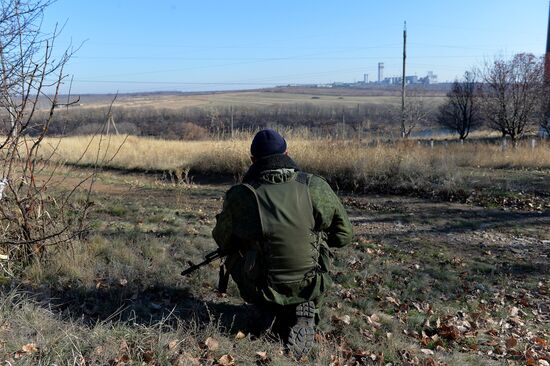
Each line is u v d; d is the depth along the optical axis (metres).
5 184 4.62
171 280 4.79
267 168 3.60
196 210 9.47
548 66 21.77
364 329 4.21
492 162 16.14
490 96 22.33
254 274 3.49
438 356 3.88
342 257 6.42
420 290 5.52
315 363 3.41
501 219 9.41
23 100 4.53
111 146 21.23
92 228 6.17
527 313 5.19
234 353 3.47
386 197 11.80
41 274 4.51
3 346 3.16
